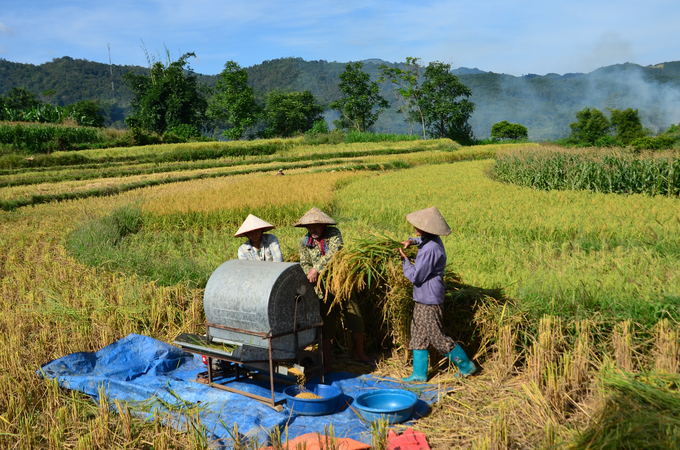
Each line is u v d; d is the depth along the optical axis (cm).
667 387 325
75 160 4022
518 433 341
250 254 515
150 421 375
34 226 1412
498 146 6031
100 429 347
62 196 2153
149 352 509
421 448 328
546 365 396
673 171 1570
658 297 478
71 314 601
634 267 636
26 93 9862
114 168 3784
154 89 7650
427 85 9031
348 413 390
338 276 468
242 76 8769
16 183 2823
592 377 388
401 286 488
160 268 787
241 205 1463
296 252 617
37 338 540
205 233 1245
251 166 3847
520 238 966
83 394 427
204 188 2284
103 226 1185
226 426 352
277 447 324
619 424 282
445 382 444
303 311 436
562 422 346
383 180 2277
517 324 457
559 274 596
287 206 1473
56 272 828
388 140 6594
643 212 1130
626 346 398
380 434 330
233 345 437
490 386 424
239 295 417
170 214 1387
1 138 4897
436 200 1555
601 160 1842
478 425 363
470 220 1140
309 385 435
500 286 566
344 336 541
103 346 535
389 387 448
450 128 9319
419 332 444
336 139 6306
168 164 4094
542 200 1478
